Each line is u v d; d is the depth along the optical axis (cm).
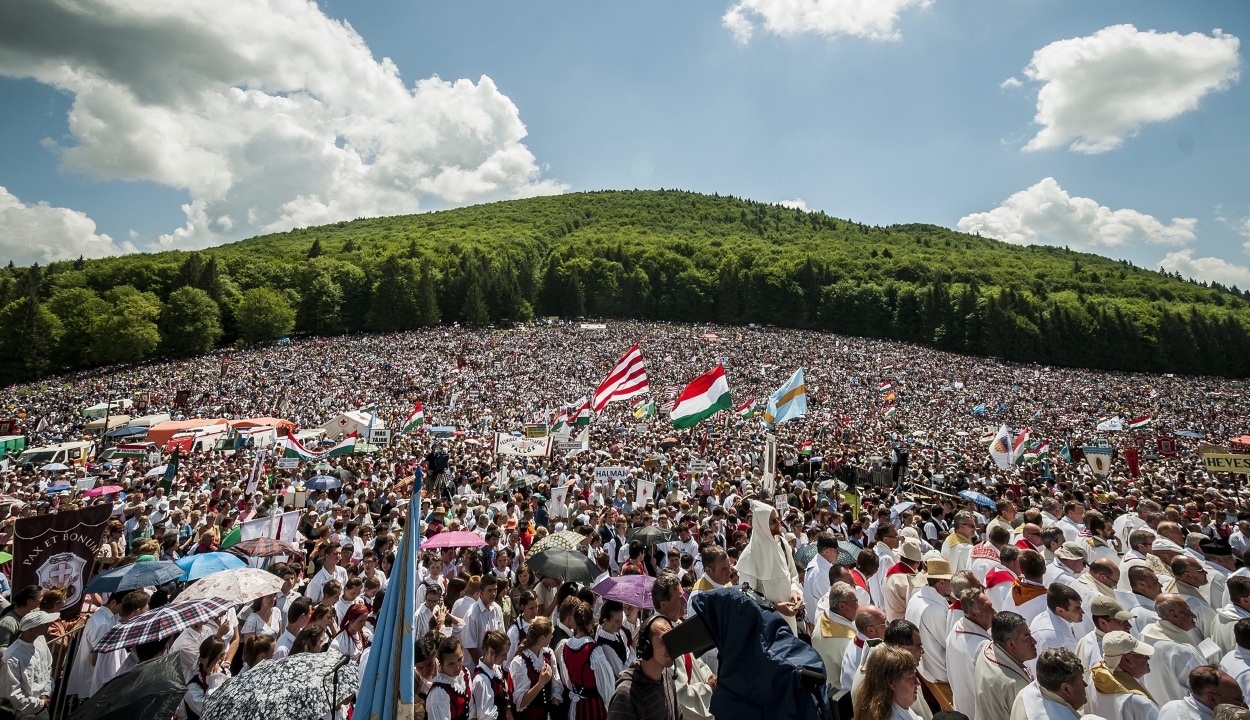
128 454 2912
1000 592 643
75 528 801
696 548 1038
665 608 469
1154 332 11812
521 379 6462
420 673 532
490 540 1036
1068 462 3178
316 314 10819
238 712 397
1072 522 954
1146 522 998
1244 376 11656
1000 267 18125
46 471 2322
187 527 1312
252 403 5334
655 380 6825
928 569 597
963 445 3919
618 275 13850
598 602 800
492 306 11669
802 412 1733
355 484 2022
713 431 3712
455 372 6247
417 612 712
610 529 1171
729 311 13162
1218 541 797
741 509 1385
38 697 579
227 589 648
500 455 2405
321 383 6138
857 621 486
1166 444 3341
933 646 567
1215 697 423
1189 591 635
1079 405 6800
